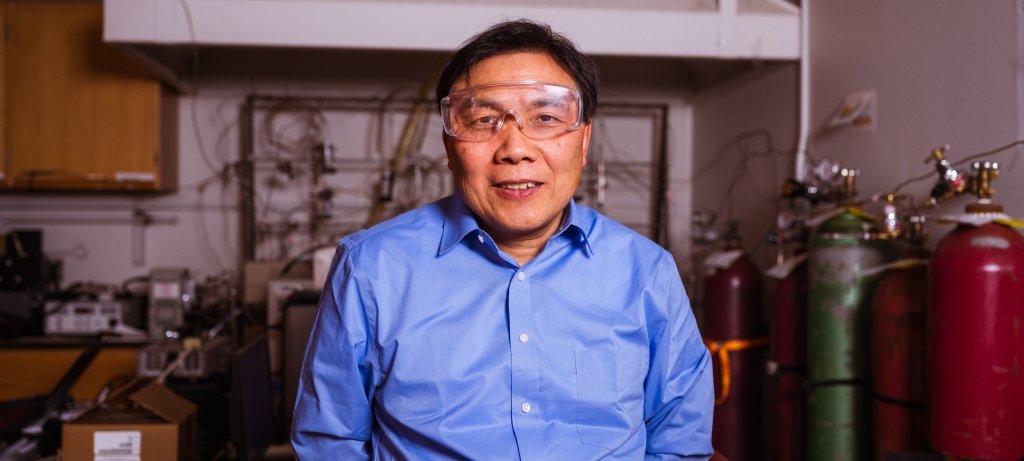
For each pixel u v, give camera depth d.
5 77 3.41
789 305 2.35
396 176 3.87
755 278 2.61
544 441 1.00
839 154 2.59
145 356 2.59
